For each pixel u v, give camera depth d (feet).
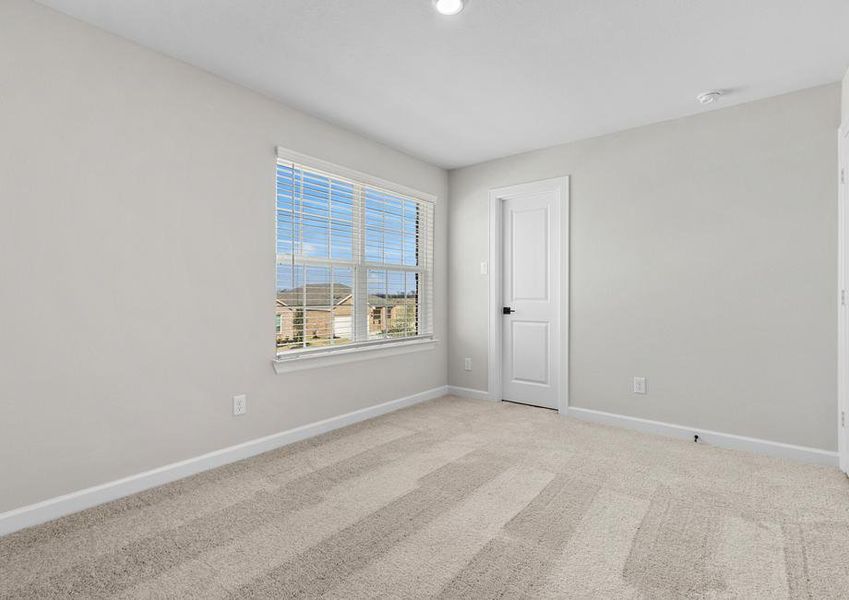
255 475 8.08
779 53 7.59
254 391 9.14
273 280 9.46
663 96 9.24
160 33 7.11
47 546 5.81
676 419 10.37
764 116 9.28
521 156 12.87
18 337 6.21
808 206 8.82
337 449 9.43
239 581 5.11
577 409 11.82
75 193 6.71
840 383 8.35
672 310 10.40
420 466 8.52
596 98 9.36
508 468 8.42
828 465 8.59
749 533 6.12
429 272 13.98
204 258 8.29
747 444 9.44
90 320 6.88
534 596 4.86
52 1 6.31
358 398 11.51
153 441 7.63
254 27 6.94
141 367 7.47
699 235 10.04
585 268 11.66
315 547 5.80
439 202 14.23
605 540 5.96
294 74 8.43
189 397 8.11
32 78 6.30
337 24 6.86
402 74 8.41
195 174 8.15
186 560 5.52
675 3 6.30
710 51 7.54
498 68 8.16
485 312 13.75
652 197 10.66
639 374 10.87
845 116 8.21
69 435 6.69
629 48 7.47
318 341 10.57
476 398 13.98
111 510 6.77
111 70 7.09
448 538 6.01
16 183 6.17
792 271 8.99
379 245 12.30
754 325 9.41
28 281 6.28
